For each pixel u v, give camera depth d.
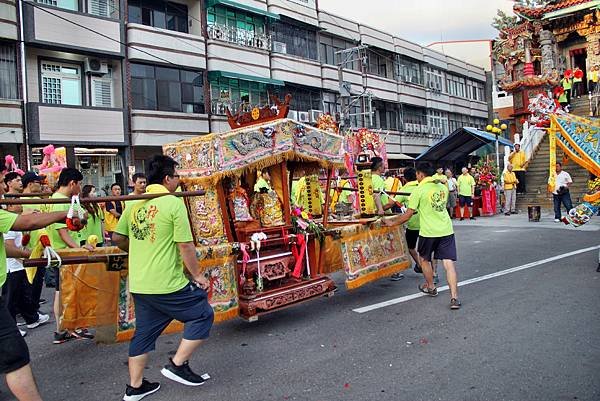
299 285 5.88
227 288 5.25
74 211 3.61
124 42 20.16
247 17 25.61
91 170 19.86
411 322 5.58
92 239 4.98
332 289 6.22
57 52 18.61
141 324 3.97
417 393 3.76
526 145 20.42
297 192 7.77
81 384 4.38
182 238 3.91
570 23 23.08
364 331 5.36
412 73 37.69
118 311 4.69
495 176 19.14
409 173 7.86
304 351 4.84
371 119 30.44
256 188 6.22
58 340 5.60
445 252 6.14
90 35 18.98
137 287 3.90
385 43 34.84
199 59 22.73
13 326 3.15
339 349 4.84
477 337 4.93
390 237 7.33
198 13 23.23
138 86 20.72
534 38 24.23
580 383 3.77
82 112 18.73
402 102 36.06
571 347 4.52
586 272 7.57
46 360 5.05
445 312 5.88
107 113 19.45
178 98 22.03
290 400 3.78
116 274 4.73
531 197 19.02
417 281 7.75
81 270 4.80
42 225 3.40
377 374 4.17
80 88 19.36
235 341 5.25
